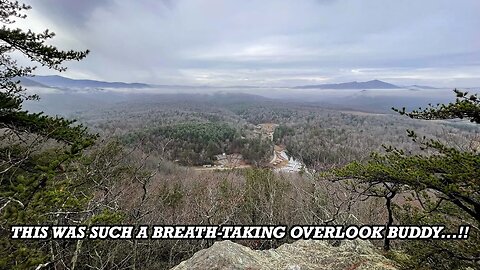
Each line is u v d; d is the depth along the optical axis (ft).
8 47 23.40
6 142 21.18
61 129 23.58
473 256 16.78
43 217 12.33
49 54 23.81
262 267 16.16
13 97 23.56
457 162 14.87
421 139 16.67
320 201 36.91
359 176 17.97
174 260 37.19
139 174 32.63
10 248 11.45
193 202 40.11
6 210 11.31
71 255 25.53
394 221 34.45
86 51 25.50
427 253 17.51
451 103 14.85
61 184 14.08
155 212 36.58
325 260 17.80
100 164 28.58
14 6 22.62
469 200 14.99
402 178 15.80
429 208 19.70
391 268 17.02
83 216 20.66
